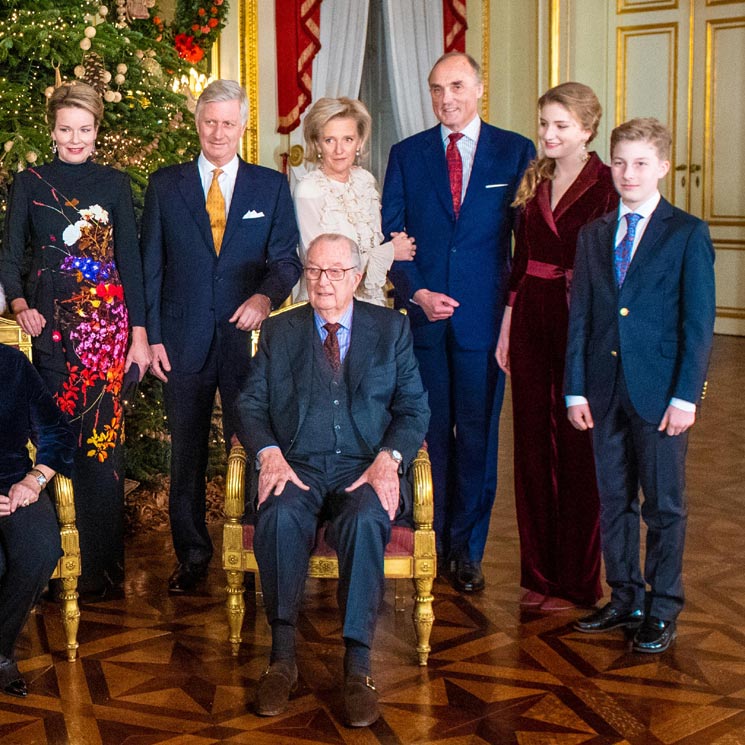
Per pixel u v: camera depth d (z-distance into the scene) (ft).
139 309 12.78
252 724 9.77
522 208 12.57
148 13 20.16
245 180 12.86
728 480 17.99
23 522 10.52
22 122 14.57
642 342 11.00
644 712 9.93
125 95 16.72
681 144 33.42
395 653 11.32
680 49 32.94
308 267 10.95
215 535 15.40
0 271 12.27
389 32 29.01
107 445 12.80
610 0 33.73
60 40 14.57
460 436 13.38
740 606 12.51
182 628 12.05
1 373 10.67
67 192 12.36
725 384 26.09
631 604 11.94
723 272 33.42
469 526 13.39
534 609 12.57
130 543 15.16
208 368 12.97
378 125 31.22
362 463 11.19
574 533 12.41
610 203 11.90
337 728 9.70
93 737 9.52
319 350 11.18
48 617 12.35
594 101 11.79
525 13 32.48
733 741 9.38
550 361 12.30
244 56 25.70
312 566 10.82
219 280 12.82
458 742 9.41
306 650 11.46
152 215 12.94
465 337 13.20
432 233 13.28
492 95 33.09
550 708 10.03
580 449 12.25
